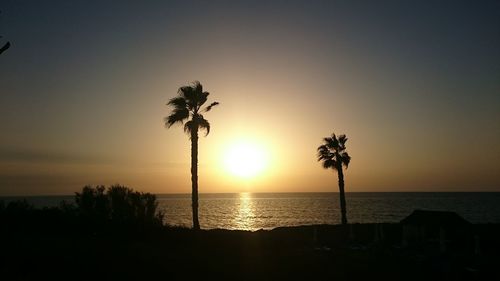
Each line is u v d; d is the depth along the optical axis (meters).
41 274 20.12
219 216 126.38
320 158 59.50
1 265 20.67
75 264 22.06
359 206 191.88
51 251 24.27
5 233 31.11
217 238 36.25
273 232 45.75
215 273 23.44
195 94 42.47
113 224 37.59
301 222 102.81
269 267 25.64
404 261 30.16
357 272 25.88
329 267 26.61
